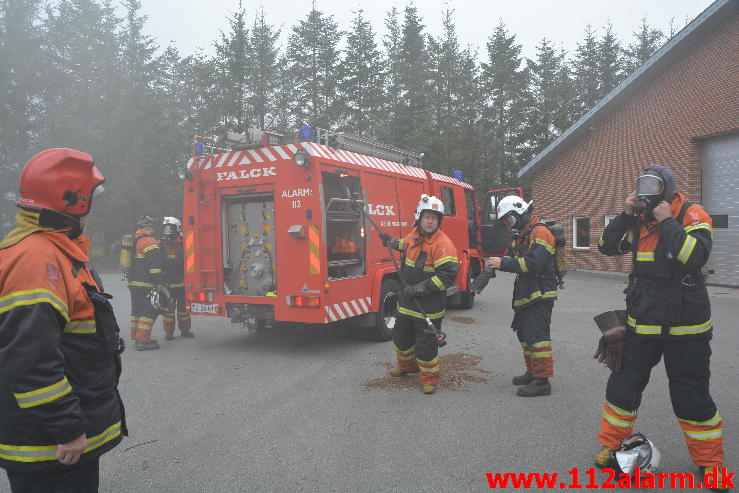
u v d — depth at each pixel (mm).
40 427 1674
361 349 6648
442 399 4602
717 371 5469
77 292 1782
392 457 3428
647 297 3041
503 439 3709
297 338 7398
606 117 17266
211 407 4465
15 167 25219
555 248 4805
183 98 30531
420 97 29547
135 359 6195
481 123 31328
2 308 1637
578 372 5461
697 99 14391
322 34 31391
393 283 7344
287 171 6117
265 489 3020
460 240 9328
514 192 10234
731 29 13500
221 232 6625
